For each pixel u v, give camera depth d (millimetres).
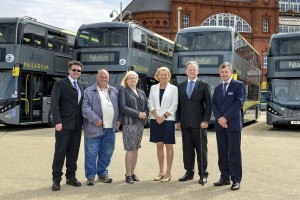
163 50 25391
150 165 10219
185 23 72000
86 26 21062
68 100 7707
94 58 20484
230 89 7922
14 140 15266
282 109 20938
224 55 20312
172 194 7188
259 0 74062
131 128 8141
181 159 11320
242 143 15250
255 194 7258
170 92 8320
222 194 7242
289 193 7359
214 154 12383
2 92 19109
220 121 7789
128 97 8188
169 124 8305
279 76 21141
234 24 73938
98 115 8023
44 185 7836
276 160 11195
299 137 17672
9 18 19594
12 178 8430
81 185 7902
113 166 10000
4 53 19203
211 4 72875
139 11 71938
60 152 7566
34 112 20203
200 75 20453
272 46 21484
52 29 21906
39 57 20641
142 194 7172
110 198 6867
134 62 20656
